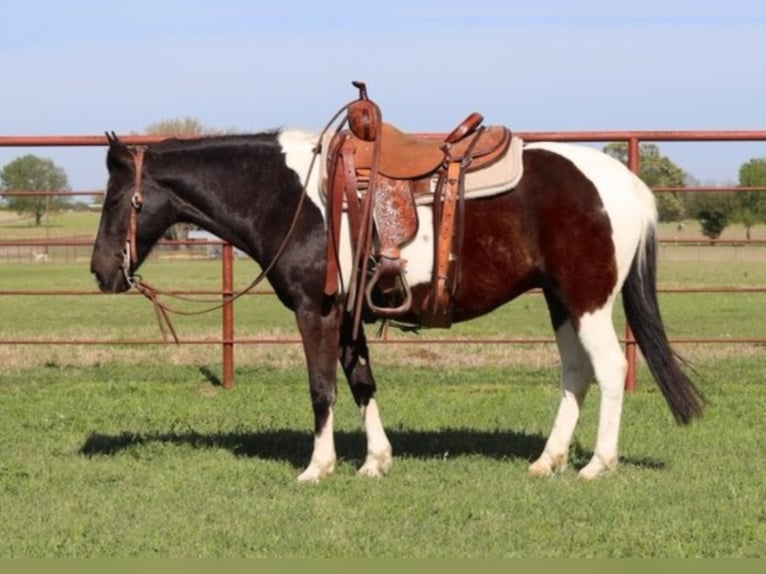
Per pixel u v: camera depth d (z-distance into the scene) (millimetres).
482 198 5547
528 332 13672
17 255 36938
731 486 5586
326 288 5613
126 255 5957
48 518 5133
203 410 8086
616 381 5656
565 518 5059
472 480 5789
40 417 7812
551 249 5551
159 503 5391
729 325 14953
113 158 5930
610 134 8383
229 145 5918
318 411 5797
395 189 5555
